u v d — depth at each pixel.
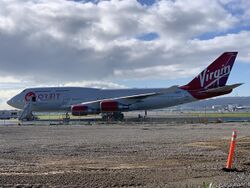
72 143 24.45
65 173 13.28
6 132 35.50
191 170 13.84
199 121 53.47
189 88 58.69
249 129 36.28
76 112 56.56
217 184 11.31
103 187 11.16
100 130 37.34
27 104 60.44
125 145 22.89
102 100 57.31
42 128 41.38
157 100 58.12
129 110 57.81
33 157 18.02
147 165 15.33
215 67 58.44
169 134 31.17
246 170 13.87
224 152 19.09
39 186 11.26
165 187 11.02
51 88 61.06
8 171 13.88
